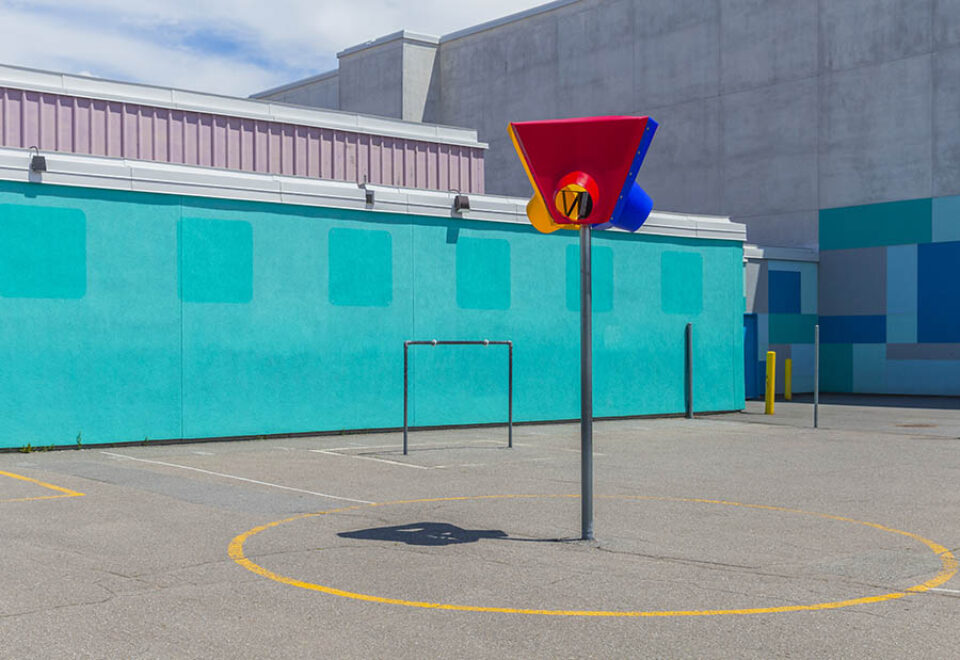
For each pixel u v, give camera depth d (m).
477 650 5.52
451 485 11.87
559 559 7.85
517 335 20.14
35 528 8.93
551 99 41.12
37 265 14.88
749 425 20.59
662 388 22.33
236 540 8.47
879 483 12.29
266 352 17.08
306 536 8.67
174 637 5.71
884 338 31.45
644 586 6.99
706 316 23.12
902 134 31.19
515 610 6.34
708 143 36.09
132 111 19.64
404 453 14.88
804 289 32.47
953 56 30.11
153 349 15.94
